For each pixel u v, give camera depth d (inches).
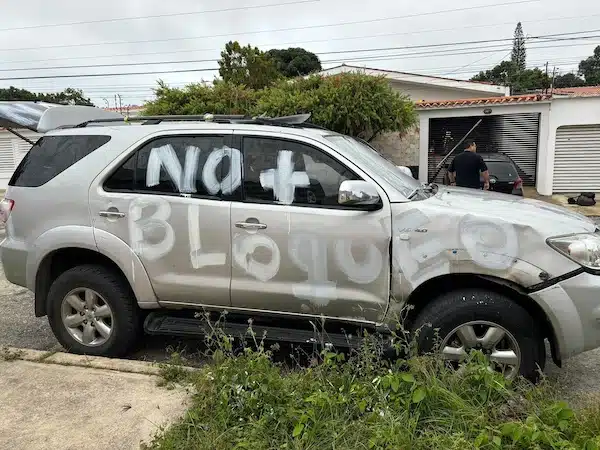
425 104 721.6
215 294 150.0
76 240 157.8
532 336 128.3
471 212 131.3
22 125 194.5
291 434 106.5
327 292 140.6
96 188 157.2
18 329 199.8
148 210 152.0
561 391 138.6
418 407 109.6
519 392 121.8
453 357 132.0
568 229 130.2
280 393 115.6
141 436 110.4
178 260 150.9
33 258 163.8
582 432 99.4
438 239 131.3
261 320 153.2
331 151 142.7
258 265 144.6
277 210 142.4
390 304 136.7
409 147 749.3
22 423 116.3
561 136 690.2
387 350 133.9
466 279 136.1
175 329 155.3
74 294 164.2
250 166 147.2
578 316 125.3
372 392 114.3
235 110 658.2
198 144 151.9
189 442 105.3
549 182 691.4
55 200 161.0
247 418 112.0
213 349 162.9
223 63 1095.6
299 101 593.0
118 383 134.5
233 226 145.2
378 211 135.7
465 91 901.8
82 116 202.2
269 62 1099.3
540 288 126.6
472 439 102.7
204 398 118.4
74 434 111.7
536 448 94.0
